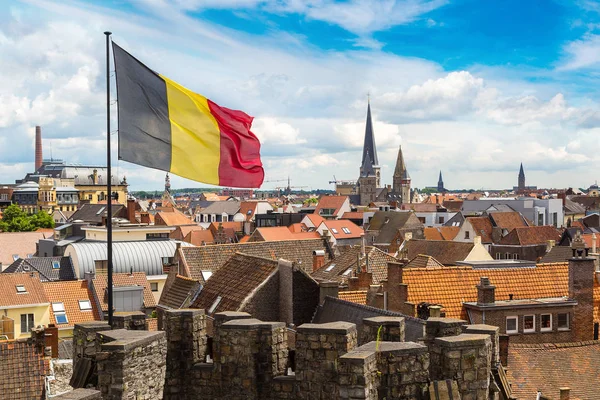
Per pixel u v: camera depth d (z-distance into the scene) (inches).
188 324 780.6
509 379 1162.0
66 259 3225.9
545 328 1498.5
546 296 1601.9
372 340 738.8
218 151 999.0
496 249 4505.4
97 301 2701.8
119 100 928.3
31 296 2600.9
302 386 699.4
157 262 3189.0
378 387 644.7
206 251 2283.5
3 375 1190.9
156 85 952.9
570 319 1512.1
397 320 737.6
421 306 1465.3
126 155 930.1
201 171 987.9
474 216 5531.5
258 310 1423.5
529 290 1610.5
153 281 3134.8
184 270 2185.0
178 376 778.8
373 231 5679.1
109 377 650.2
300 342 698.2
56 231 4399.6
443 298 1577.3
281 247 2635.3
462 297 1582.2
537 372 1189.7
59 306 2637.8
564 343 1268.5
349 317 1182.9
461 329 775.1
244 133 1025.5
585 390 1162.6
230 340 749.9
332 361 682.8
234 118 1011.9
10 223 7111.2
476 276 1635.1
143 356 677.3
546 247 4232.3
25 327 2546.8
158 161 951.6
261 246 2554.1
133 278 2878.9
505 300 1550.2
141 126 940.0
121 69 928.9
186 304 1700.3
